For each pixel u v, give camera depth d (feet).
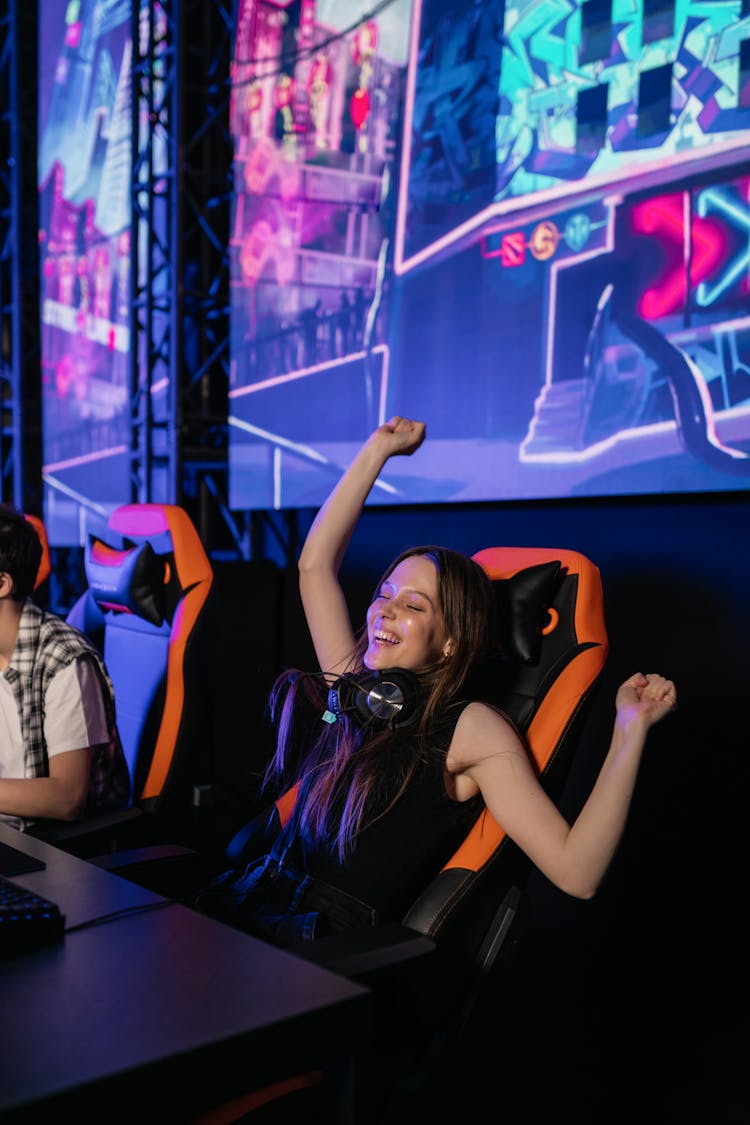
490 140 8.45
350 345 9.80
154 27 11.23
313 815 4.80
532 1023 7.60
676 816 7.65
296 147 10.26
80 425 13.42
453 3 8.70
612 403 7.67
